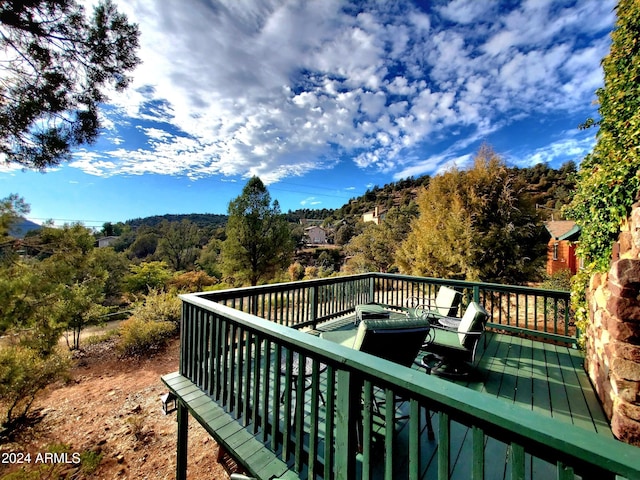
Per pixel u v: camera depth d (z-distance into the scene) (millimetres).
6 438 4207
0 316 4746
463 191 9461
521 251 8781
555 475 1645
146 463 3771
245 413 2033
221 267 15352
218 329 2363
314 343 1447
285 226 15039
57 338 5461
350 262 22797
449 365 3090
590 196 3027
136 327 7730
